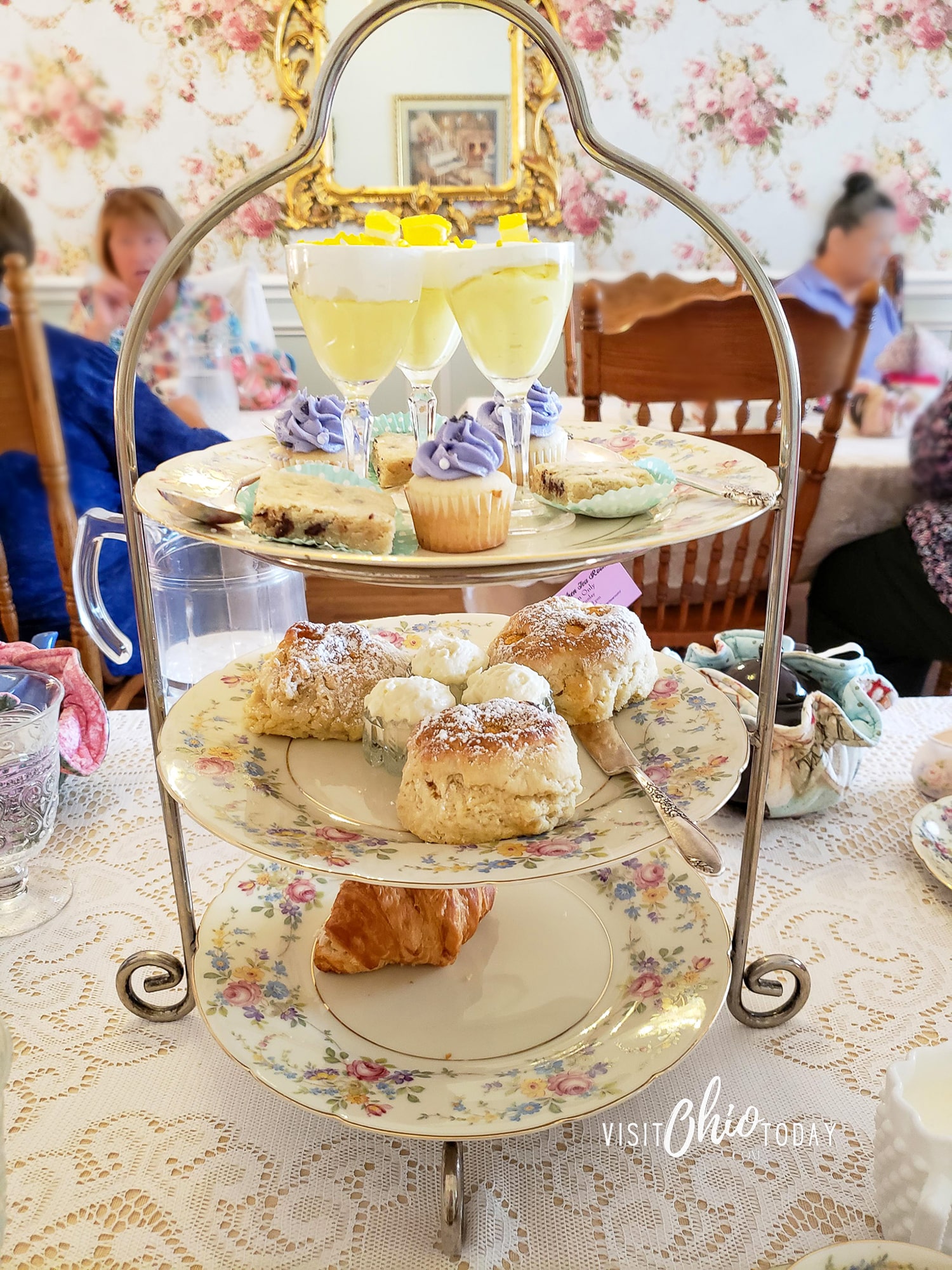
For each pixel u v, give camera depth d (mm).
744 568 1624
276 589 959
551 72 2508
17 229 2594
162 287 457
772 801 716
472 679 571
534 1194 465
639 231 2676
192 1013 584
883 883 680
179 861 550
